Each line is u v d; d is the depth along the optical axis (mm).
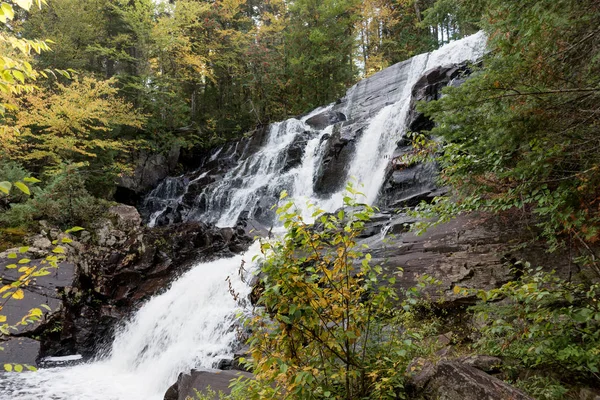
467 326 5805
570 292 3748
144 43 25609
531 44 4273
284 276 3195
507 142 4352
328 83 29578
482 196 5418
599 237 3963
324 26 29750
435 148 6305
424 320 6258
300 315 3090
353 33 31875
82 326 11133
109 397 7820
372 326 4051
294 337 3256
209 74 29031
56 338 10445
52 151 17734
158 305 11172
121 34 24984
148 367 9367
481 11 6734
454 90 4691
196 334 9258
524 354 3982
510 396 3264
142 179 24625
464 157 5094
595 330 3670
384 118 16703
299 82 29547
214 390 5480
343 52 29938
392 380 3473
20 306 10391
